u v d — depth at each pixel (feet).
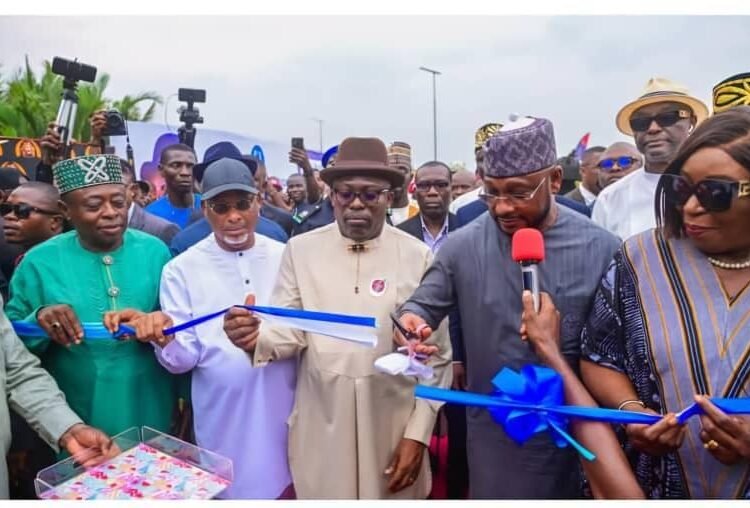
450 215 15.47
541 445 7.30
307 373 8.54
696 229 5.78
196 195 19.26
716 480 5.83
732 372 5.63
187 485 7.02
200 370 8.91
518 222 7.15
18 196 11.17
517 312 7.38
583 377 6.86
